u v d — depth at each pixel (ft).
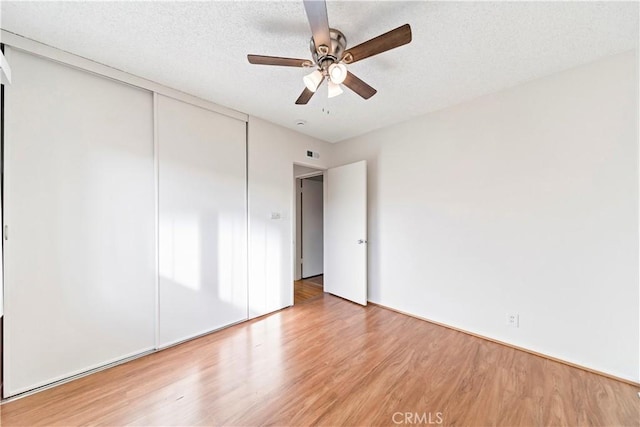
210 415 4.95
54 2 4.53
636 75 5.78
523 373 6.20
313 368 6.44
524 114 7.23
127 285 6.85
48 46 5.68
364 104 8.61
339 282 12.17
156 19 4.98
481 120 8.04
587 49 5.82
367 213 11.43
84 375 6.12
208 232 8.43
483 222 8.00
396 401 5.31
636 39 5.47
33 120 5.61
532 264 7.12
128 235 6.88
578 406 5.14
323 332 8.42
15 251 5.39
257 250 9.77
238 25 5.15
